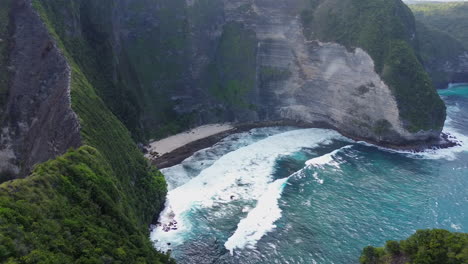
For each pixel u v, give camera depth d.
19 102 57.03
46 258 27.58
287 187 68.44
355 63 94.94
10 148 55.25
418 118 88.12
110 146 54.25
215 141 90.44
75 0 75.81
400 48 92.38
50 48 59.91
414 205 63.00
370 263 41.56
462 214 60.25
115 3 88.50
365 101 93.12
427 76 93.06
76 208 36.34
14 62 58.69
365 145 90.19
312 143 90.75
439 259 35.94
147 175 60.34
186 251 50.75
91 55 76.00
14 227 28.23
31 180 34.91
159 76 96.75
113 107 75.00
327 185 69.75
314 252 50.94
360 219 58.81
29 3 62.09
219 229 55.84
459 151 87.00
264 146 88.19
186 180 70.31
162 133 90.81
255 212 60.25
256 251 51.09
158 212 58.97
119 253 34.62
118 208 41.69
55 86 57.66
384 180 72.00
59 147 49.97
